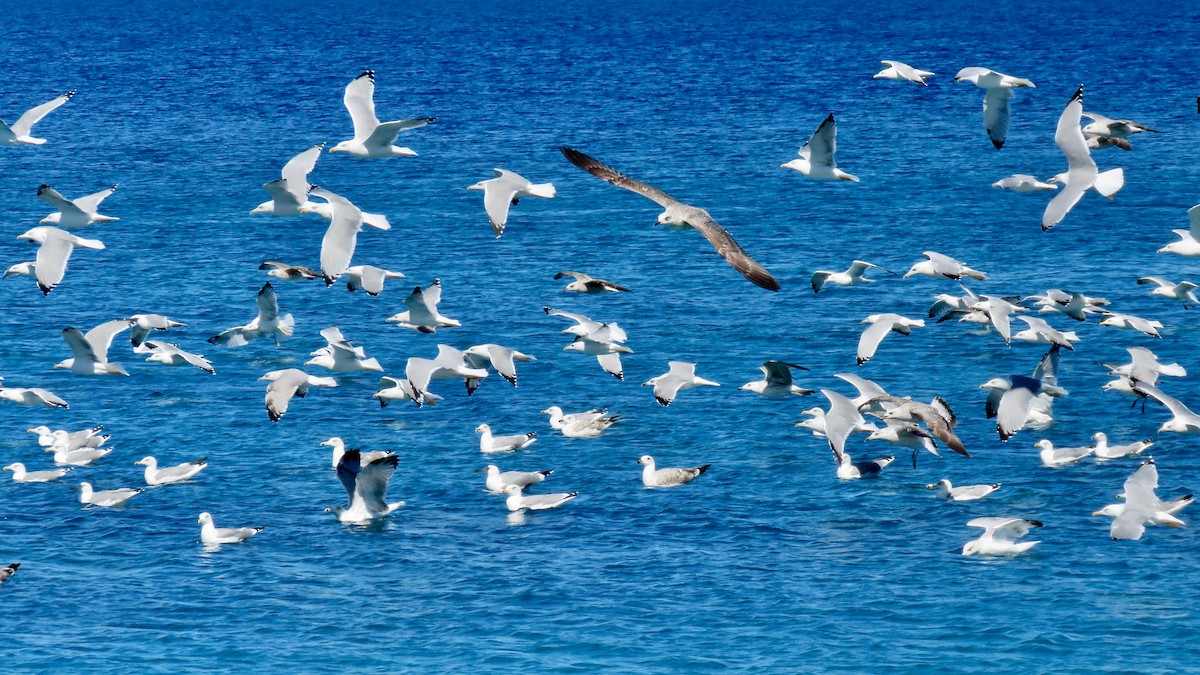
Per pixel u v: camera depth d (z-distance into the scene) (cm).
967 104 14938
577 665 3956
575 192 10644
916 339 6938
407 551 4684
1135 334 6988
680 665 3947
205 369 6141
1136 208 9738
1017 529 4588
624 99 15838
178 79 18475
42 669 3950
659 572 4512
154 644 4097
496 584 4444
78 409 6109
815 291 6950
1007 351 6719
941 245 8888
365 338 7119
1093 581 4400
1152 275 8106
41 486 5244
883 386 6322
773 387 5653
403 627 4194
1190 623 4131
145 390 6344
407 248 8975
